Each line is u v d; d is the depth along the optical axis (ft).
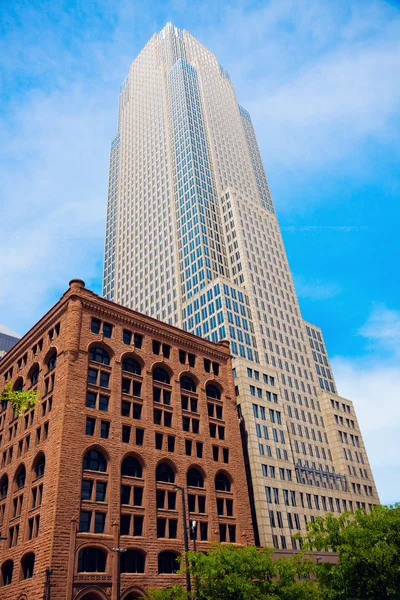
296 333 421.18
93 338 196.13
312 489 305.73
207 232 447.42
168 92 598.75
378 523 124.06
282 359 385.09
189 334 236.84
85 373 185.37
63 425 167.63
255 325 383.65
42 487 165.89
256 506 257.96
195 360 233.96
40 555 148.77
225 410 232.53
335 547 125.39
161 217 502.79
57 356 190.19
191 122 542.57
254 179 579.48
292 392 367.45
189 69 611.88
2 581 164.76
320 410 379.35
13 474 186.91
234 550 139.64
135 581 158.61
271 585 130.21
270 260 454.40
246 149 605.73
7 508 180.34
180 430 204.95
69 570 145.07
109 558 155.84
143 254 505.66
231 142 584.40
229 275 432.66
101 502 164.04
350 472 350.84
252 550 139.85
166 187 517.14
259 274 428.97
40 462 176.24
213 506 197.36
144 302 469.16
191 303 406.00
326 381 417.08
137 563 164.04
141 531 170.81
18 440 193.67
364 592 118.62
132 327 214.28
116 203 602.85
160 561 171.01
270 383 319.27
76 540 151.23
